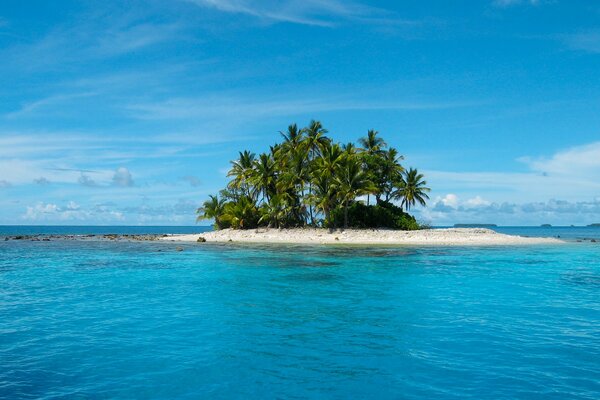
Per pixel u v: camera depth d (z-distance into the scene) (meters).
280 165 67.44
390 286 18.97
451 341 10.54
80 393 7.51
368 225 64.12
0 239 68.81
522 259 32.09
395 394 7.46
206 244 52.12
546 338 10.76
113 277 21.95
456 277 21.86
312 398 7.34
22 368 8.73
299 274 22.92
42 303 15.19
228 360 9.24
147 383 8.00
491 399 7.21
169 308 14.38
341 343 10.45
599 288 18.53
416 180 72.31
